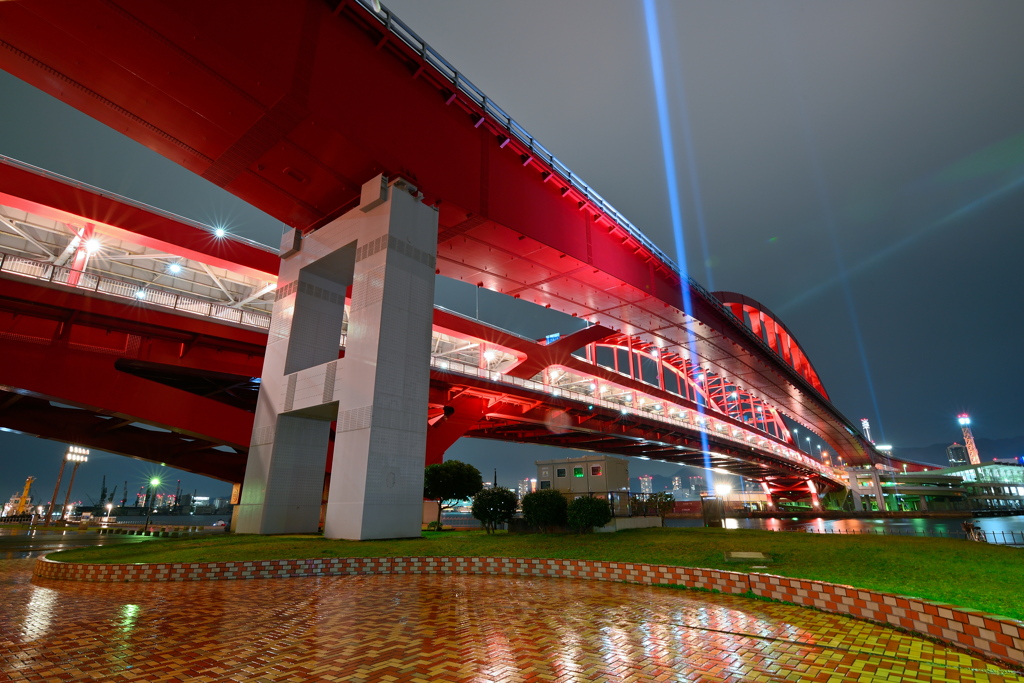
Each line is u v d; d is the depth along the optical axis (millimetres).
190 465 37281
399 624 7660
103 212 27969
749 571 10891
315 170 24422
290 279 27547
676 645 6484
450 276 37469
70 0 17047
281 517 23781
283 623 7766
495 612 8438
